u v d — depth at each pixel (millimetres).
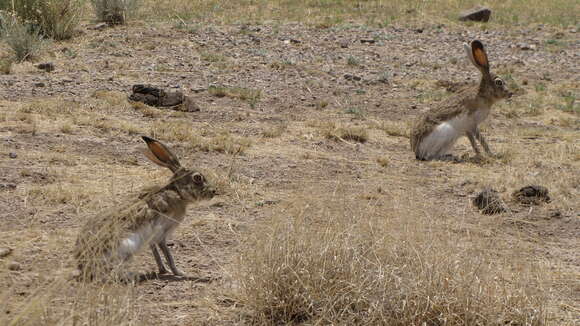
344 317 18578
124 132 37750
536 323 18672
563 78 61438
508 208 30094
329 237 19688
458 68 62844
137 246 20188
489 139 43750
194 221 26516
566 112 51156
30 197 27688
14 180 29484
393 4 89250
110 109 41531
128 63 54156
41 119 38406
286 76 55188
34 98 42438
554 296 20922
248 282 19594
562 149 41125
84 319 16375
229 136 38719
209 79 52094
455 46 71375
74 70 50781
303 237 19578
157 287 20672
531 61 67000
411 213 21906
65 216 26141
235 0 84562
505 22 83500
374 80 55844
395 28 77188
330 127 42469
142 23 68250
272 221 21094
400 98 52031
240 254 20781
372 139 41656
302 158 36344
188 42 62906
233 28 70438
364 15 82375
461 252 20656
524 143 42938
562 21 85188
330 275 19156
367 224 20266
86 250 18656
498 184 33594
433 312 18484
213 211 27922
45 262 21422
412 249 19516
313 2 87312
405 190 30422
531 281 20156
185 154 35031
